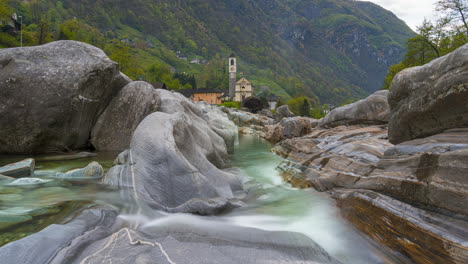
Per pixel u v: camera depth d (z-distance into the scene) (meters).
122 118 8.22
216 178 4.82
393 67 43.19
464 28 32.12
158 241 2.80
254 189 5.48
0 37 49.47
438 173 3.07
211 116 11.35
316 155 6.99
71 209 3.55
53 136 7.25
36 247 2.38
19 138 6.96
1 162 6.29
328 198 4.77
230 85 128.38
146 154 4.33
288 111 34.56
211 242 2.89
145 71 115.75
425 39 36.09
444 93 3.48
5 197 4.00
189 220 3.55
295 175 6.53
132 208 3.77
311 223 3.76
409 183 3.41
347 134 8.12
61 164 6.30
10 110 6.73
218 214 3.88
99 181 4.88
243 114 31.66
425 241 2.62
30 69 6.89
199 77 175.00
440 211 2.83
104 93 7.89
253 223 3.65
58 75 7.04
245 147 14.05
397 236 2.92
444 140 3.46
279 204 4.58
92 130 8.12
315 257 2.75
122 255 2.44
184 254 2.54
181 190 4.07
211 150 6.04
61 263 2.24
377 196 3.76
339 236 3.36
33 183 4.76
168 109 8.23
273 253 2.75
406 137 4.55
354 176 4.86
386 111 9.52
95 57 7.62
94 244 2.64
